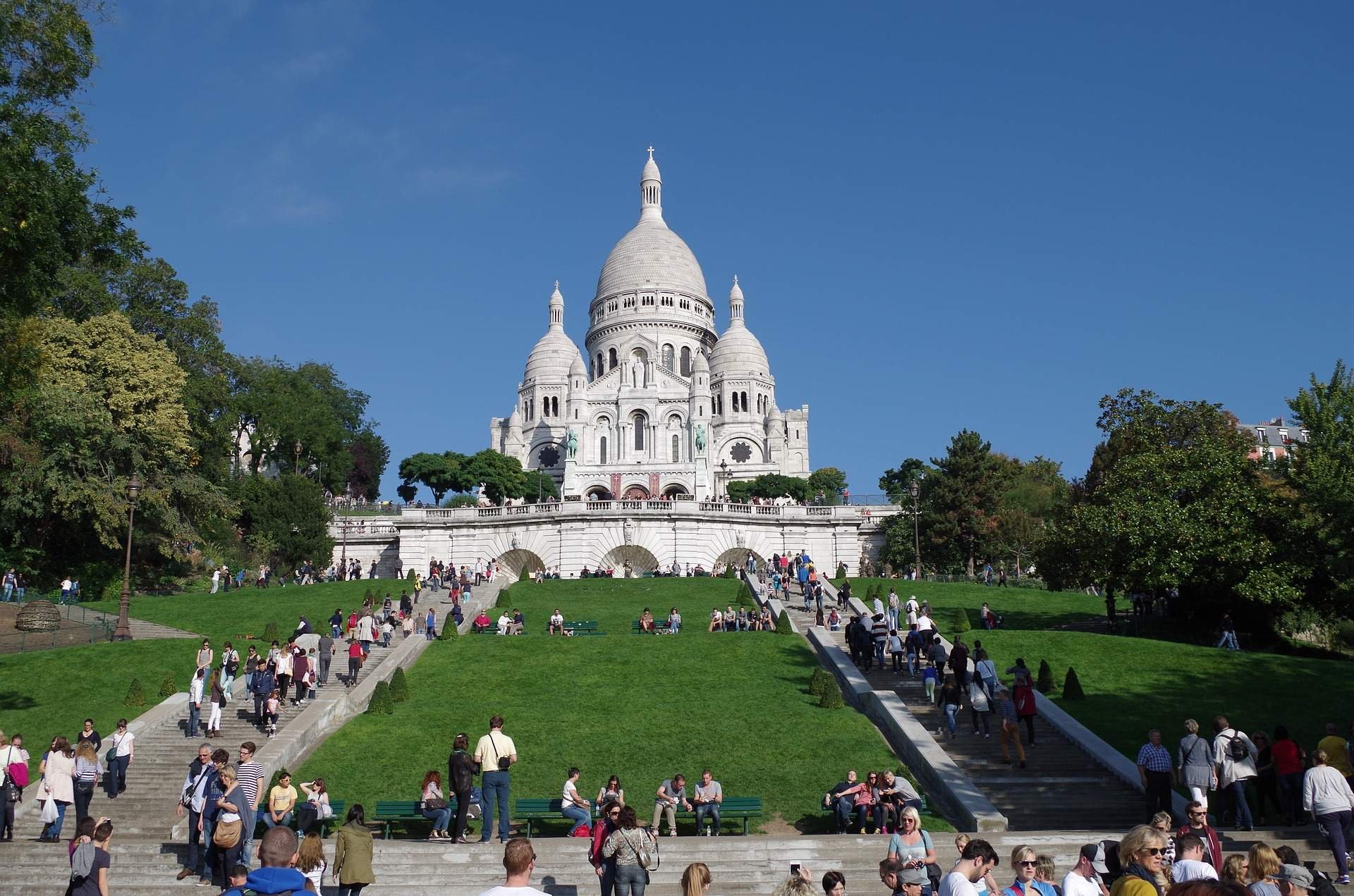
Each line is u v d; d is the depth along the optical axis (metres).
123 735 29.03
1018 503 102.75
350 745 32.91
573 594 64.69
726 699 37.16
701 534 84.69
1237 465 51.97
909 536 91.75
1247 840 21.92
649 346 160.38
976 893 12.58
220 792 21.69
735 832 26.83
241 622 54.78
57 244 31.69
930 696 37.06
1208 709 35.59
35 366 34.75
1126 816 27.22
